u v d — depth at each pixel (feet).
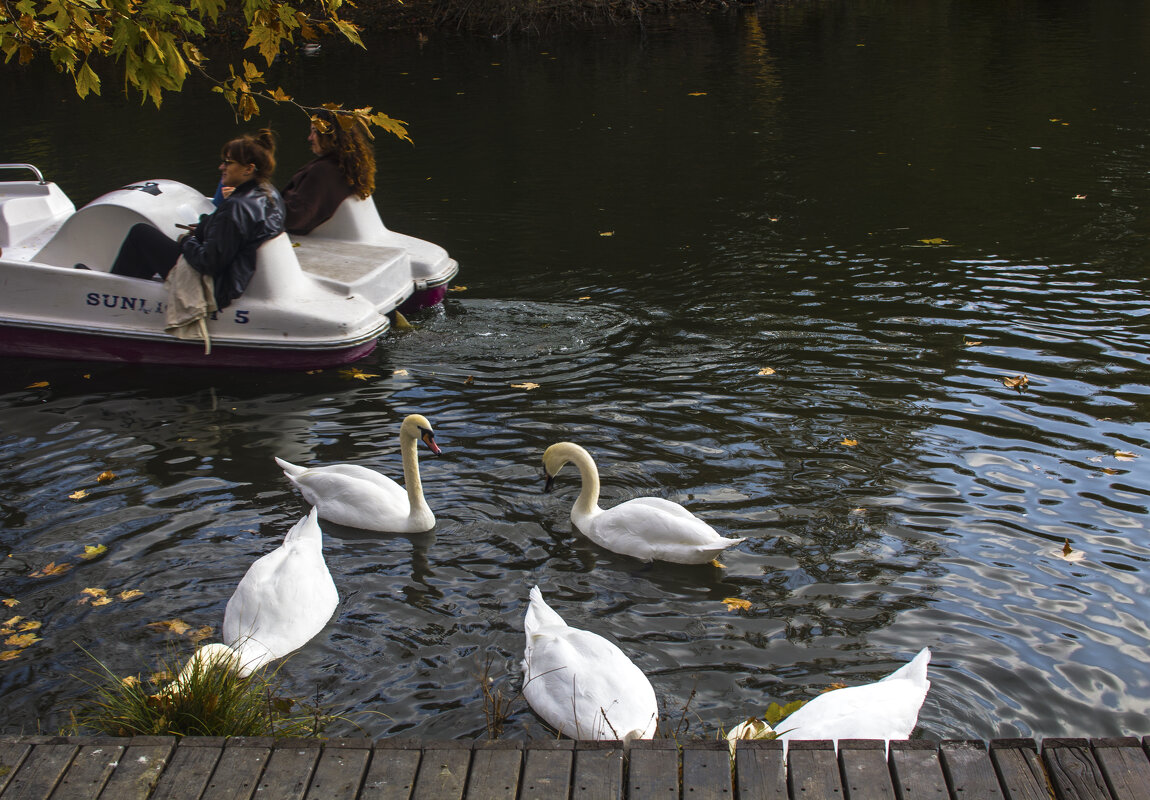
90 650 16.01
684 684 15.20
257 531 19.61
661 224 41.16
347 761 11.84
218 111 65.16
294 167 51.37
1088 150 49.96
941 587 17.43
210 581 17.94
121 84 75.15
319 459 22.65
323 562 17.78
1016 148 50.93
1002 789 11.29
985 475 21.20
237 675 13.98
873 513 19.81
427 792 11.37
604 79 72.69
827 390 25.67
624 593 17.62
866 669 15.40
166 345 27.48
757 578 17.90
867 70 72.28
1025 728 14.17
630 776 11.55
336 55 87.45
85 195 45.06
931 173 47.21
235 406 25.34
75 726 13.55
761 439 23.06
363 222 32.58
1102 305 31.37
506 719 14.53
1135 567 17.84
